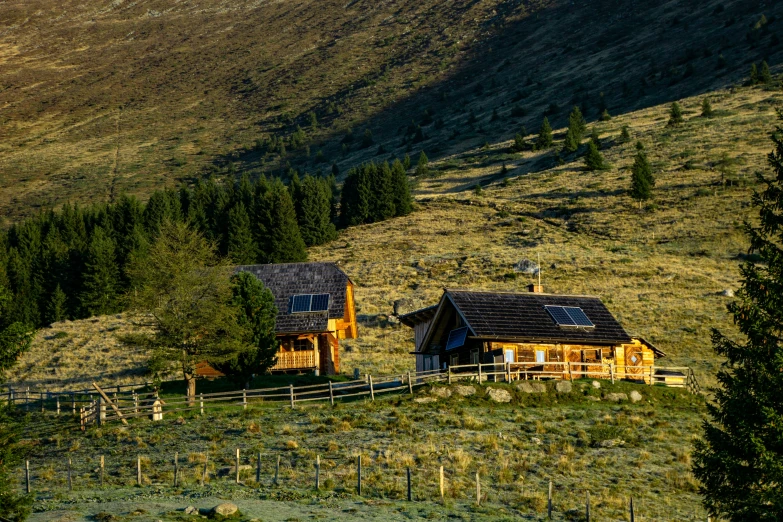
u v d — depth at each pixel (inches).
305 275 3799.2
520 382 2667.3
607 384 2741.1
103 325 4815.5
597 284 4726.9
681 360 3506.4
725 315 4067.4
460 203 7263.8
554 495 1897.1
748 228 1540.4
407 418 2443.4
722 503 1450.5
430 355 3179.1
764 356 1432.1
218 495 1800.0
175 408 2711.6
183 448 2288.4
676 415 2605.8
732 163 6678.2
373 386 3006.9
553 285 4751.5
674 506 1872.5
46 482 2027.6
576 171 7726.4
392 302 4736.7
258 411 2593.5
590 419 2506.2
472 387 2630.4
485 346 2864.2
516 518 1721.2
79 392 2999.5
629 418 2506.2
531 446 2245.3
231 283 3016.7
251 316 3004.4
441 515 1696.6
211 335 2888.8
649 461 2176.4
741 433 1395.2
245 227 6200.8
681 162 7101.4
